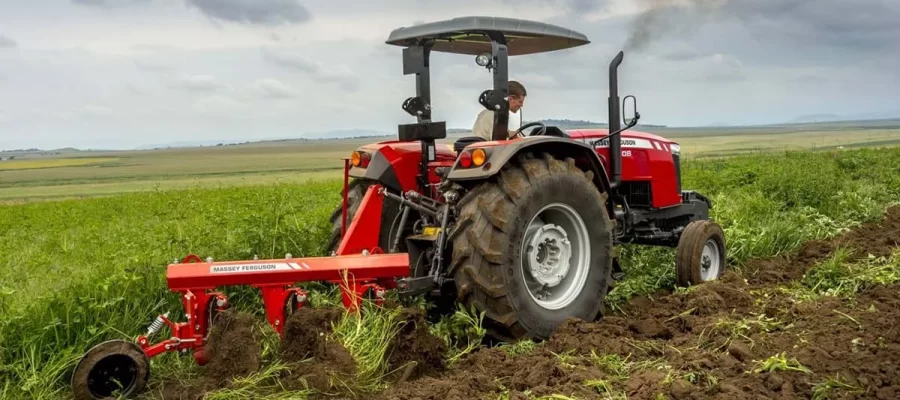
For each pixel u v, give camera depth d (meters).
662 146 7.39
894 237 8.66
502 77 5.50
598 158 5.97
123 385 4.35
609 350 4.89
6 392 4.48
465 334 5.17
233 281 4.58
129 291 5.61
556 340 5.10
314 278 4.75
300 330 4.51
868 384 4.08
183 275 4.48
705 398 4.01
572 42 6.38
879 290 6.14
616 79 6.58
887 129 159.00
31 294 5.57
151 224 11.35
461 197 5.46
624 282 6.91
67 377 4.73
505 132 5.56
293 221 7.56
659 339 5.34
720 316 5.58
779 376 4.21
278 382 4.30
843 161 19.20
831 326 5.21
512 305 5.14
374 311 4.74
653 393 4.09
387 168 5.88
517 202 5.17
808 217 9.64
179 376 4.72
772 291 6.43
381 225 5.92
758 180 13.55
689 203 7.79
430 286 5.14
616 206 7.00
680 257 6.80
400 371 4.58
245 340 4.43
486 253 5.03
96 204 19.11
